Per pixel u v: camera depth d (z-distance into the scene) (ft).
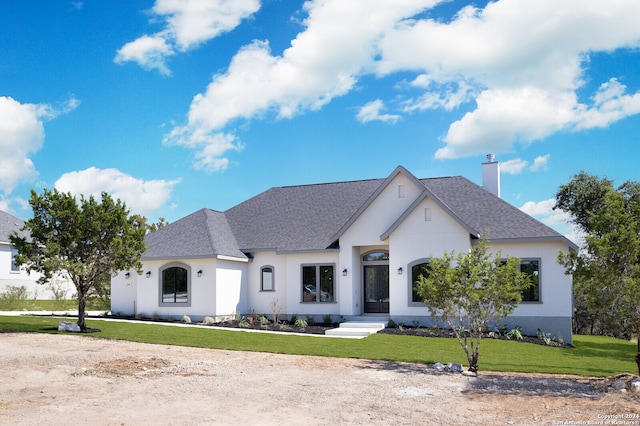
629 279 44.24
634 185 128.98
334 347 65.41
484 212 90.79
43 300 135.23
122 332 73.15
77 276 74.59
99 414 33.73
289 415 34.88
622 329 49.39
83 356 54.60
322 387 43.88
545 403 39.14
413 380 47.37
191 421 32.76
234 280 96.27
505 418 34.86
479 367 54.70
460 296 52.60
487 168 101.60
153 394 40.01
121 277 100.68
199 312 91.76
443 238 85.05
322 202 106.73
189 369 50.34
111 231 76.02
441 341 72.38
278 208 108.88
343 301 91.35
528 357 62.44
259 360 56.54
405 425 32.99
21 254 71.92
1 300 112.57
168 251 94.27
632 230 46.24
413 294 86.38
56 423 31.30
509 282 51.83
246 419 33.63
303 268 96.17
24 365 48.83
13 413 33.35
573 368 56.08
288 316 96.22
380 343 69.41
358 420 33.94
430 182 103.40
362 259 94.99
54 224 73.46
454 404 38.70
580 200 134.10
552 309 82.43
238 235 103.91
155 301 94.73
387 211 90.94
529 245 84.07
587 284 48.70
